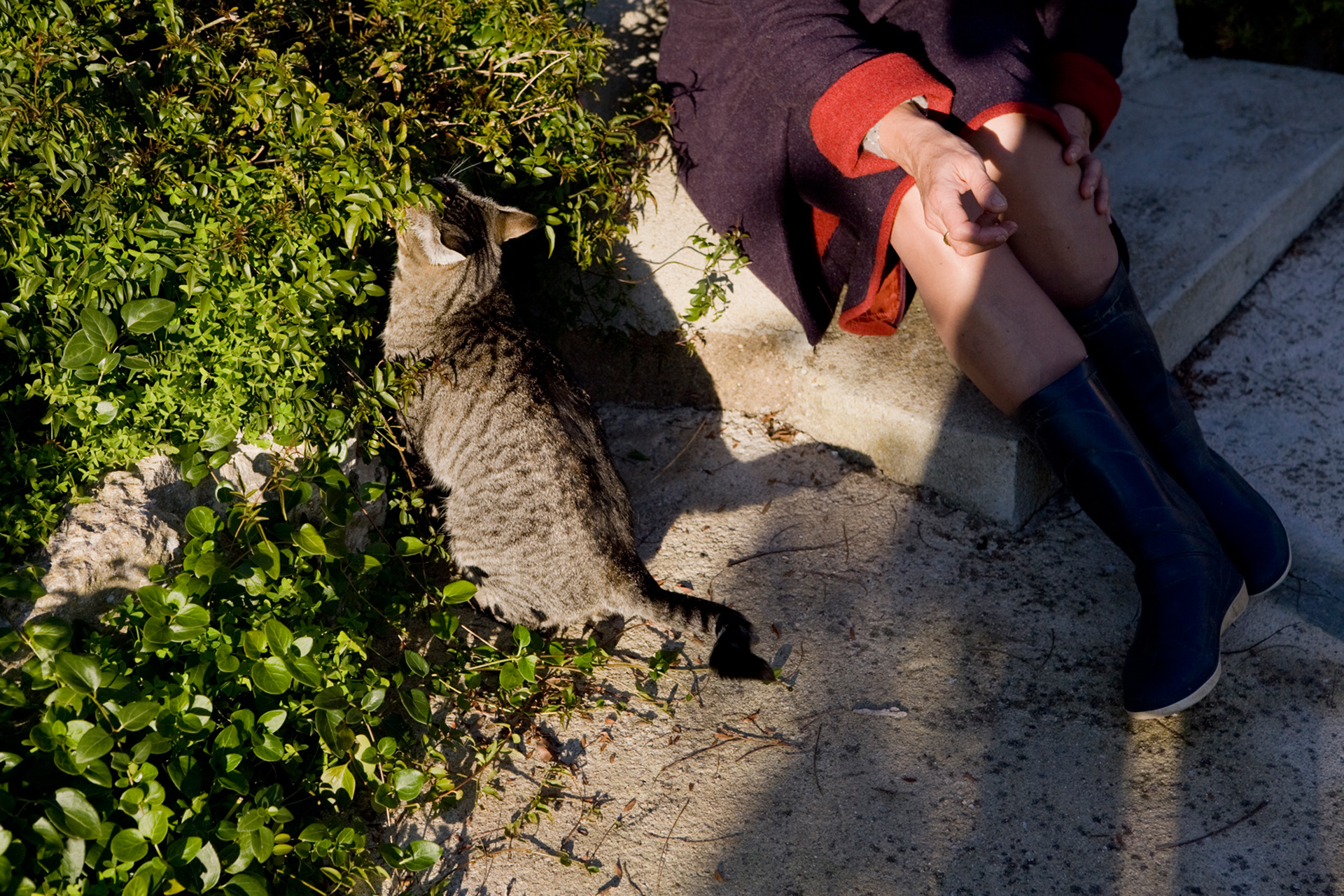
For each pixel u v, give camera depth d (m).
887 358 1.67
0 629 1.19
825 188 1.49
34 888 1.09
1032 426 1.42
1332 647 1.43
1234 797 1.30
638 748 1.40
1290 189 1.91
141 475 1.33
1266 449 1.68
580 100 1.72
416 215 1.50
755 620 1.51
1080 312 1.46
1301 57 2.32
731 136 1.56
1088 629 1.47
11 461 1.30
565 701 1.42
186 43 1.37
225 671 1.24
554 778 1.37
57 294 1.30
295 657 1.26
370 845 1.31
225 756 1.22
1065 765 1.34
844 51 1.38
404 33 1.50
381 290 1.44
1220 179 1.95
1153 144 2.06
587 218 1.68
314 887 1.23
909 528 1.60
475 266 1.56
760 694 1.44
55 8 1.31
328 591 1.34
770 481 1.68
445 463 1.53
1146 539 1.36
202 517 1.28
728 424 1.77
